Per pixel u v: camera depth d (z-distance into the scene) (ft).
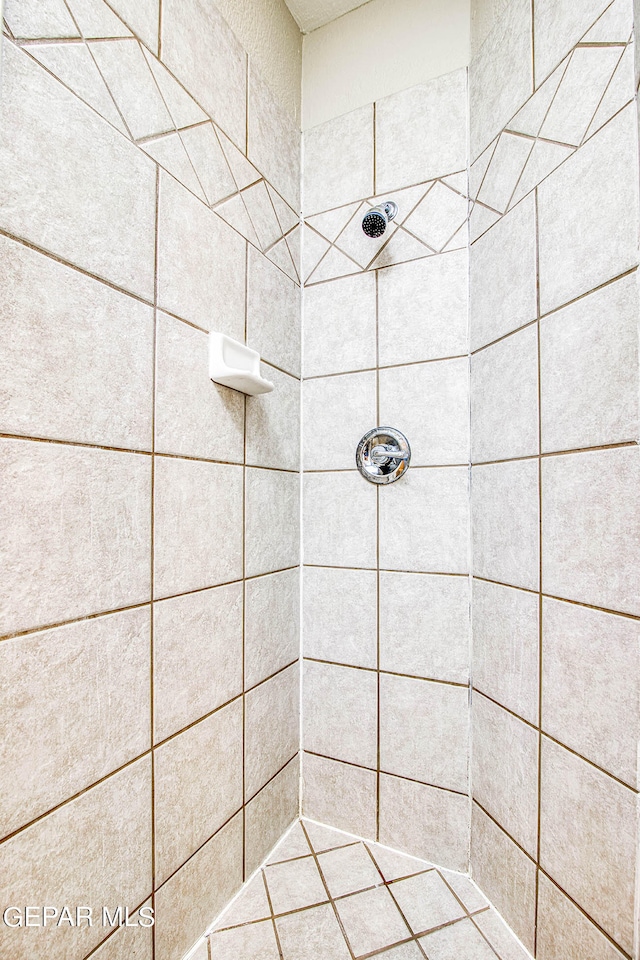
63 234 1.64
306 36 3.37
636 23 1.86
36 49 1.56
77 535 1.69
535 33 2.35
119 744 1.86
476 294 2.79
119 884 1.86
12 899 1.47
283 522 3.08
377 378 3.09
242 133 2.71
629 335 1.83
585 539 2.00
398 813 2.95
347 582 3.14
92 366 1.75
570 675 2.07
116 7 1.87
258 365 2.74
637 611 1.78
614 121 1.92
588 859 1.96
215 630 2.42
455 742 2.80
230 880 2.54
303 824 3.20
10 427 1.47
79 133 1.71
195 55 2.33
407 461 2.97
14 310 1.48
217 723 2.43
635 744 1.78
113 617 1.84
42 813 1.57
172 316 2.15
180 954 2.18
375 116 3.16
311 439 3.29
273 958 2.22
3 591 1.45
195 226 2.31
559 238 2.17
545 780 2.19
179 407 2.18
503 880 2.46
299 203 3.35
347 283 3.21
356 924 2.41
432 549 2.90
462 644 2.80
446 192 2.93
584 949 1.96
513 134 2.49
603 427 1.93
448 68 2.96
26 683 1.52
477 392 2.77
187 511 2.23
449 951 2.28
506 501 2.49
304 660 3.27
